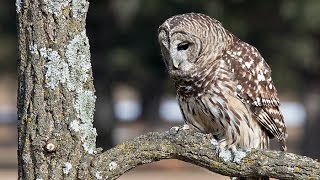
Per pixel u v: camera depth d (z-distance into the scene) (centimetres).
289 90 5512
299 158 841
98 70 4069
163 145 848
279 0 3145
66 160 836
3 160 5019
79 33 849
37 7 842
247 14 3098
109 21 3947
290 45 3769
